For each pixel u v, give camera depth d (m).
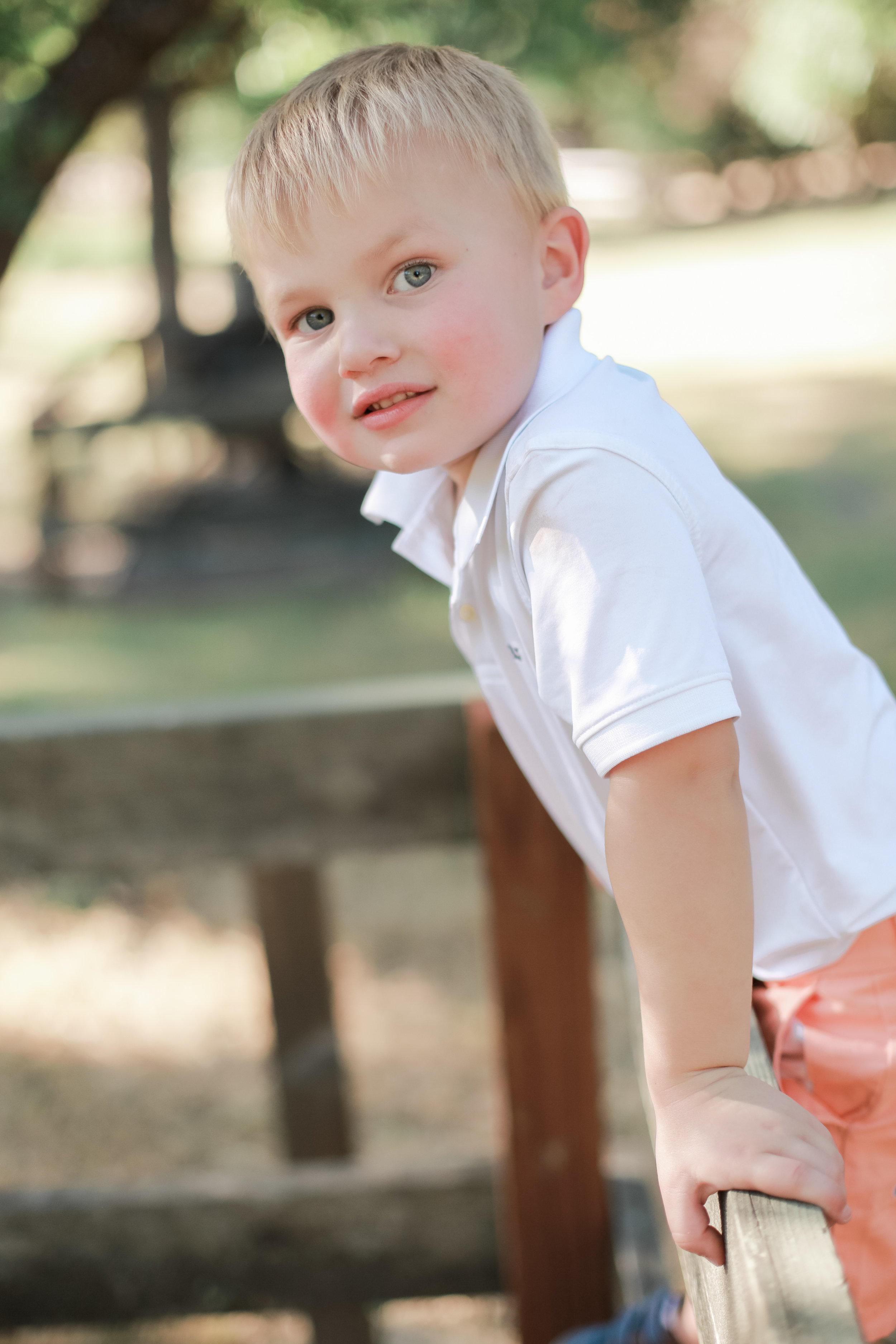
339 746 2.22
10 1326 2.63
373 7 6.25
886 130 31.72
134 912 5.56
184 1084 4.45
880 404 13.66
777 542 1.41
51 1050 4.70
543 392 1.28
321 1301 2.60
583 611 1.16
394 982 4.93
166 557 9.82
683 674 1.13
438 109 1.27
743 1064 1.16
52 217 31.28
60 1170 4.06
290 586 9.34
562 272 1.37
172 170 10.35
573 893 2.16
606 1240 2.29
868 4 26.81
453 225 1.25
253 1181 2.59
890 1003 1.33
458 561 1.38
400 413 1.27
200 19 5.47
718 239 28.53
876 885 1.33
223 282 18.66
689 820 1.14
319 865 2.87
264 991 4.96
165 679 7.71
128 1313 2.63
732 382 15.22
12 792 2.27
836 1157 1.08
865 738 1.38
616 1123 3.91
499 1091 2.31
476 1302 3.57
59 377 10.78
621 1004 4.41
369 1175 2.57
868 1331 1.35
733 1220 1.02
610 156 35.16
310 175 1.25
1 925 5.50
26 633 8.83
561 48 7.46
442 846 2.24
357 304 1.26
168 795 2.26
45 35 5.89
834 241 26.08
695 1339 1.81
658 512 1.18
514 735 1.57
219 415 9.50
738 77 30.44
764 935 1.36
